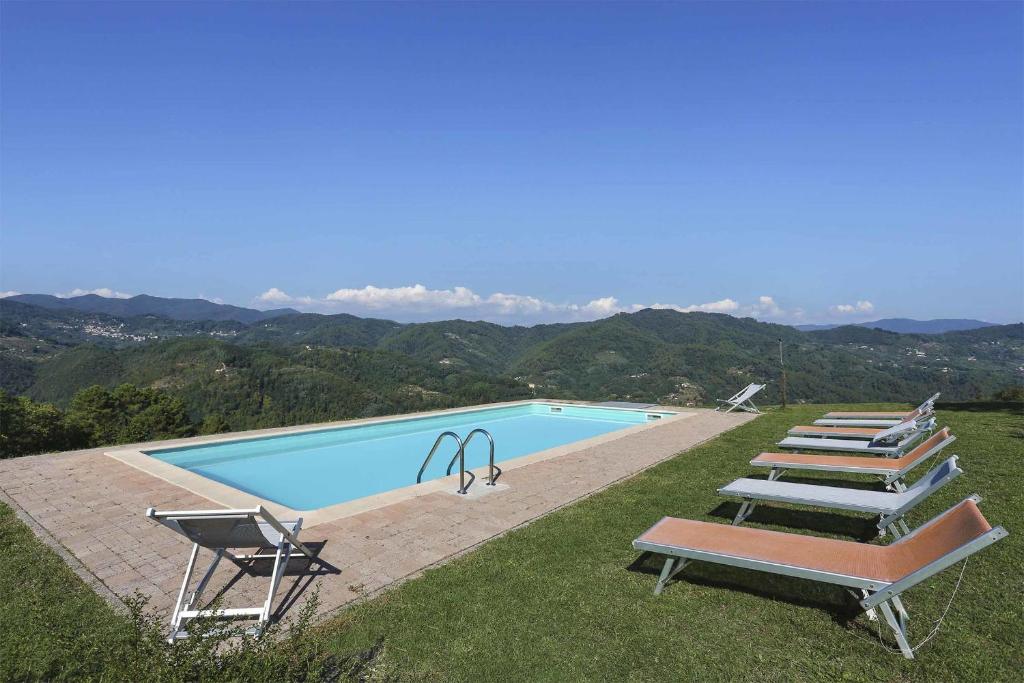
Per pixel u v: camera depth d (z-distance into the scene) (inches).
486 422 532.4
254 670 86.7
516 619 121.2
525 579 141.0
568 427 507.5
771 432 353.7
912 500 142.4
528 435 470.9
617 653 108.0
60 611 126.6
